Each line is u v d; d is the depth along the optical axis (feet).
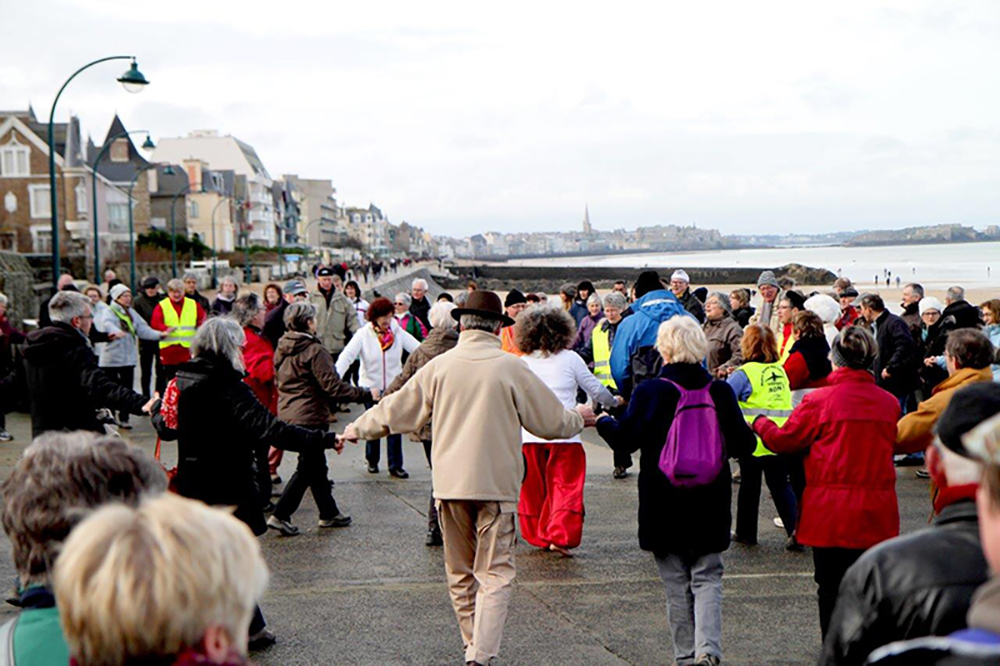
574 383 23.16
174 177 304.91
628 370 28.19
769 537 25.03
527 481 23.65
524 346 22.97
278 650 16.97
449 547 16.75
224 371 16.47
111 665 5.52
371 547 23.71
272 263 280.72
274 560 22.62
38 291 64.59
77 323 19.48
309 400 25.43
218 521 5.91
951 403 7.80
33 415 19.30
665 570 15.99
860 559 7.54
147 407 18.39
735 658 16.71
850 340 15.25
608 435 16.14
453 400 16.40
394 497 29.14
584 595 20.15
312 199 572.92
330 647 17.11
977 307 34.78
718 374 30.48
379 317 31.58
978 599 5.55
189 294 42.65
